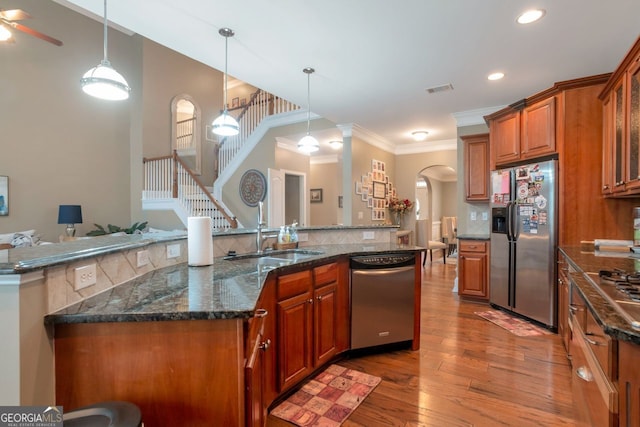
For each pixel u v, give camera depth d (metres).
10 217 5.16
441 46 2.68
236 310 1.09
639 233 2.56
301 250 2.71
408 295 2.70
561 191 3.00
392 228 3.57
